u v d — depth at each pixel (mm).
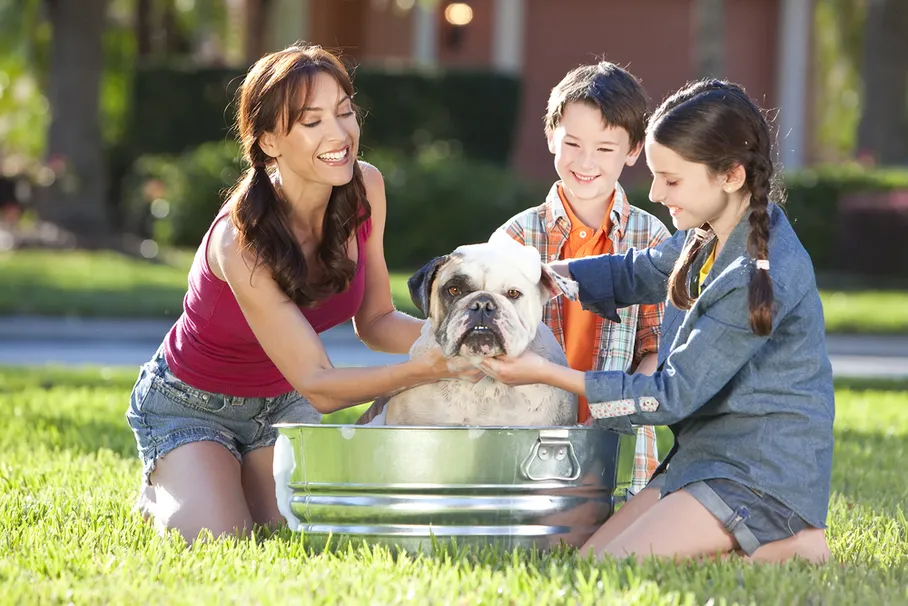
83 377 12656
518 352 5250
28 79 37906
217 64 28562
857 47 39750
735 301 5043
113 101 33438
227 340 5996
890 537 5812
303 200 5855
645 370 6234
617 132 6152
